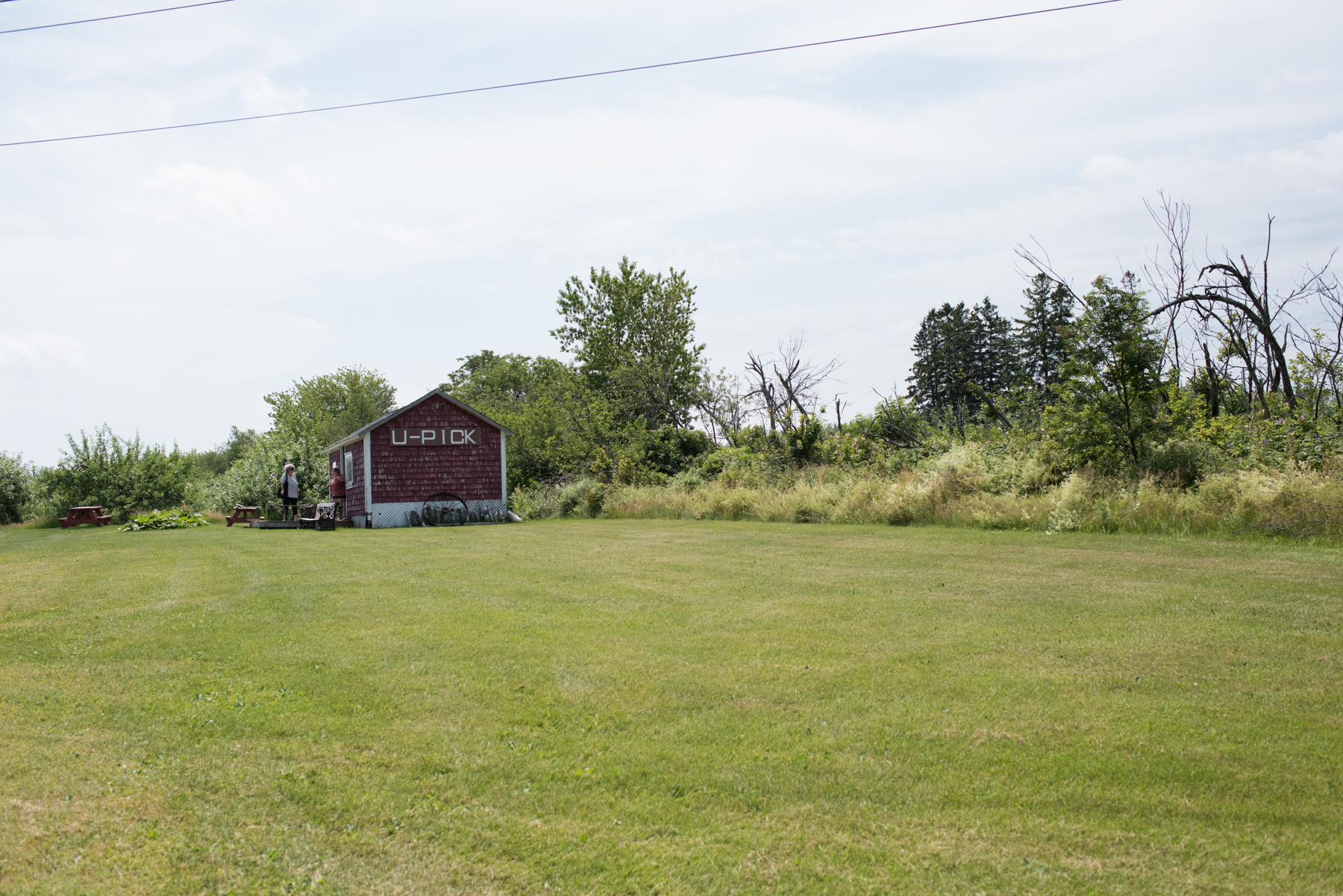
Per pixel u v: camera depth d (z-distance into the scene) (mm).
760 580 10547
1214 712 5199
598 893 3484
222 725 5312
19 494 37781
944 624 7750
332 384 63719
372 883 3559
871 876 3572
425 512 26688
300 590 10070
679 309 47094
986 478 18375
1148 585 9352
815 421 25672
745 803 4258
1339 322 18328
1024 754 4723
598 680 6211
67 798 4258
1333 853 3598
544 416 35406
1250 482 14094
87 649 7230
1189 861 3600
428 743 5055
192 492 36500
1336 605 7961
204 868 3641
